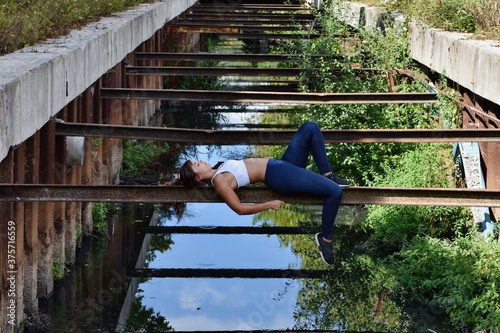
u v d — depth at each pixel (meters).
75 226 13.62
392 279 12.32
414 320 11.23
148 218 16.19
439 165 14.86
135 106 20.61
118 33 15.70
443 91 15.87
